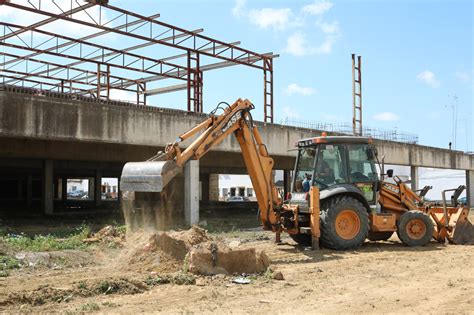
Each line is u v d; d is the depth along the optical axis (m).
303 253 12.72
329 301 7.66
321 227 13.22
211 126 12.34
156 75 34.78
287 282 9.07
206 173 42.09
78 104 17.00
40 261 10.98
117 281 8.33
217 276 9.31
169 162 10.62
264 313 6.96
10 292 7.72
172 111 20.92
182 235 11.16
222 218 26.70
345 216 13.36
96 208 35.59
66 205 40.06
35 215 27.75
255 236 17.08
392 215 14.05
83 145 24.42
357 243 13.30
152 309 7.13
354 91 33.22
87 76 36.22
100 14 22.75
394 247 13.95
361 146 14.17
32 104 15.86
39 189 56.59
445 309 7.17
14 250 12.09
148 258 10.16
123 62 30.77
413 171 34.84
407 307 7.31
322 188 13.52
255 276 9.48
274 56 29.81
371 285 8.85
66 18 21.83
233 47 28.70
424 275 9.79
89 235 15.09
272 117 29.89
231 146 22.02
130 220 14.79
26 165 30.83
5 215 27.53
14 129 15.44
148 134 18.98
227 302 7.57
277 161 33.78
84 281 8.60
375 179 14.11
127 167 10.89
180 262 10.07
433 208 15.31
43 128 16.09
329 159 13.77
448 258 11.92
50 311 7.01
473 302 7.58
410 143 33.62
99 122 17.55
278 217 13.86
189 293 8.12
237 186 82.62
